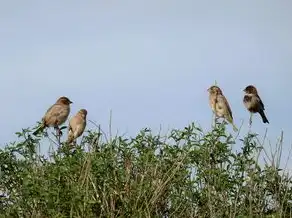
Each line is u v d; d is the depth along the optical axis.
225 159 14.48
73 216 13.23
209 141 14.65
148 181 14.24
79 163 14.21
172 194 14.19
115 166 14.37
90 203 13.38
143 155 14.52
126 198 14.12
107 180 14.11
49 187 13.50
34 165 14.48
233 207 13.95
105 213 13.91
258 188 14.16
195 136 14.77
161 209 14.23
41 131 15.53
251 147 14.48
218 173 14.12
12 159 14.81
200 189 14.27
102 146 14.81
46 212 13.55
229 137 14.66
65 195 13.31
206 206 14.04
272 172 14.19
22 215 13.84
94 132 15.00
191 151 14.59
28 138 14.98
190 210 14.08
